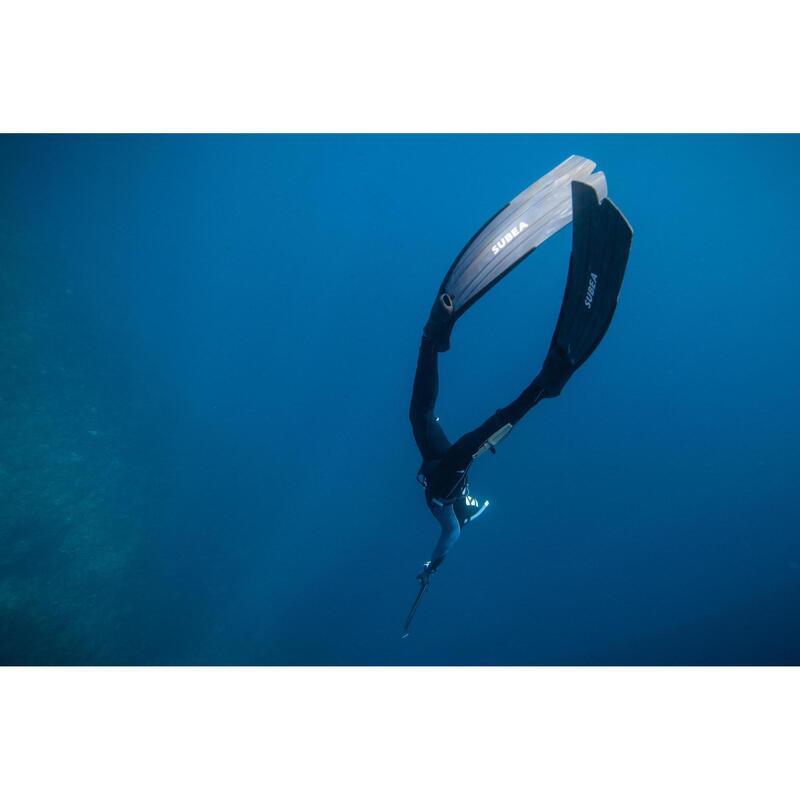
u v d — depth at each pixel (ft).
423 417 10.68
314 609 29.68
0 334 29.48
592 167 9.41
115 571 27.04
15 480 26.55
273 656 28.25
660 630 29.27
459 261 9.31
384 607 30.27
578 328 7.51
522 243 9.09
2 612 23.79
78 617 25.35
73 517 27.12
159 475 30.42
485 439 9.32
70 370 30.71
